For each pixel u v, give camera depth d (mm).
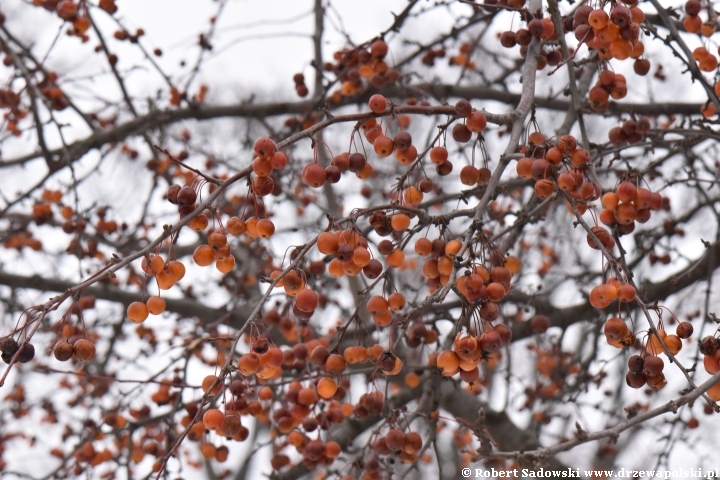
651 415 2572
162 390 5051
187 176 6172
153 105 6246
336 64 5656
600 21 2949
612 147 4273
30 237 6422
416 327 4281
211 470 7133
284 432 3725
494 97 6020
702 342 2715
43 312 2500
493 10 4930
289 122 6047
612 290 2746
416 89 5582
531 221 4453
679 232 5742
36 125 5121
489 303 2803
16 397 6883
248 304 5852
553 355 5930
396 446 3410
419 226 3072
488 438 3236
